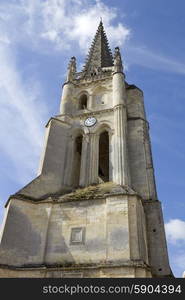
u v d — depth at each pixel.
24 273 20.55
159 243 24.73
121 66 41.91
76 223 23.31
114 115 34.28
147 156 32.06
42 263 21.30
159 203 27.38
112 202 23.28
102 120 34.72
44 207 24.77
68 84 41.28
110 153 31.03
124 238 20.98
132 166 31.33
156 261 23.81
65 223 23.56
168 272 22.98
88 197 24.62
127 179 27.36
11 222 22.77
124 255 20.12
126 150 30.16
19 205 24.12
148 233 25.56
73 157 32.56
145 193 28.67
